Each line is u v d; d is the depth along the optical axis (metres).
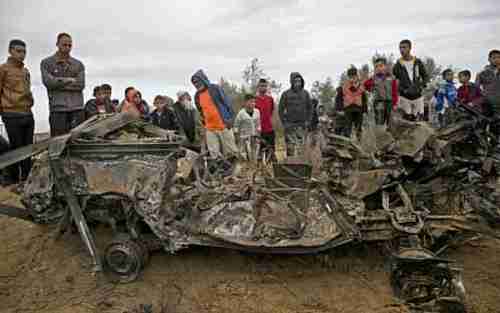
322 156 6.31
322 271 5.46
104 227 6.30
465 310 4.21
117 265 5.18
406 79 9.44
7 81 7.32
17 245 6.23
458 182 6.00
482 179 5.97
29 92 7.58
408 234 4.95
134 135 6.13
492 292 4.93
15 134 7.46
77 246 6.02
